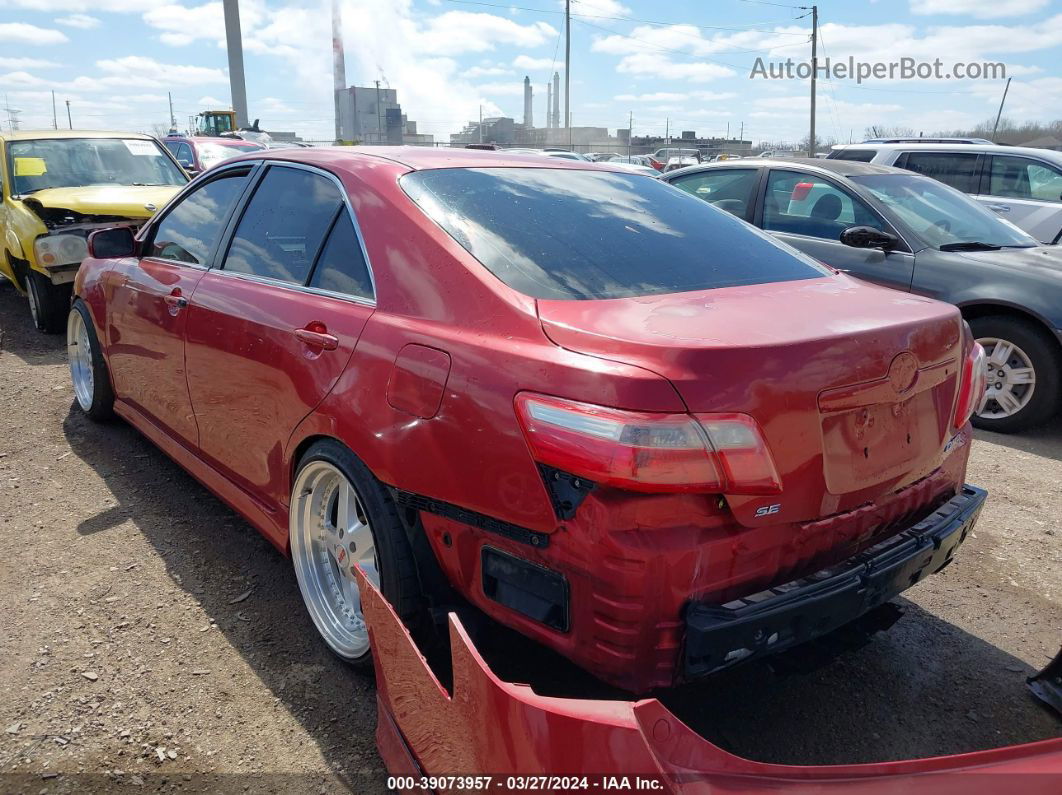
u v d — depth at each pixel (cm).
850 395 192
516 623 194
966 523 235
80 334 477
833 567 200
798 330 192
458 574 208
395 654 199
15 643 269
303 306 264
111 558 326
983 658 278
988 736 239
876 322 207
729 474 171
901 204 600
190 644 271
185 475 410
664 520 171
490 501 193
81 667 257
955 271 542
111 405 459
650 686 178
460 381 201
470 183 266
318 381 246
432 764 187
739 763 154
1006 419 536
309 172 293
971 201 643
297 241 285
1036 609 312
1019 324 523
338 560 262
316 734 232
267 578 314
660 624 174
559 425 176
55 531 347
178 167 832
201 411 326
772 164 665
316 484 264
